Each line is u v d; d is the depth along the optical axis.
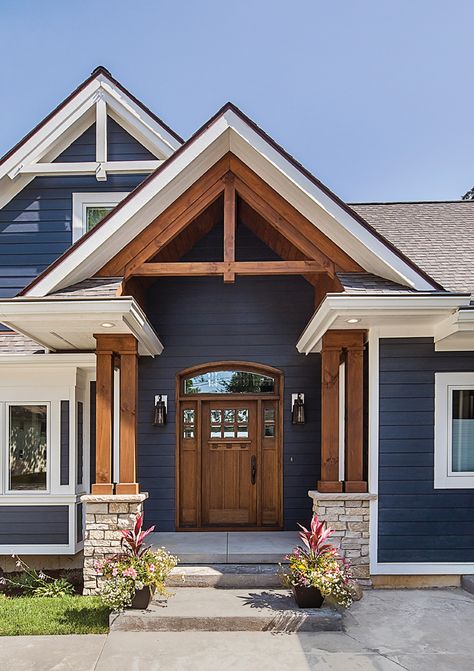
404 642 4.96
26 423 7.65
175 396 8.34
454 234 8.46
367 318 6.09
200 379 8.52
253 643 4.95
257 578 6.13
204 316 8.45
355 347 6.66
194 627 5.23
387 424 6.61
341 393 7.14
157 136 8.55
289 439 8.30
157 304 8.45
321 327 6.67
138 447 8.27
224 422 8.47
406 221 9.16
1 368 7.61
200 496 8.28
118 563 5.57
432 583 6.43
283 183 6.38
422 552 6.43
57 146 8.70
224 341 8.42
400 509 6.48
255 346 8.41
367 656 4.70
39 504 7.50
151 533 7.96
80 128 8.76
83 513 7.81
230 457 8.41
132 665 4.55
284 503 8.20
